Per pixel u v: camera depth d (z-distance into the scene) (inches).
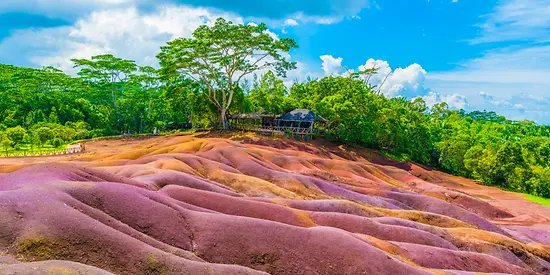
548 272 1337.4
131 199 863.1
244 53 3152.1
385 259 865.5
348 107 3294.8
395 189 2149.4
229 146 2231.8
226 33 2955.2
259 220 927.0
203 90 3444.9
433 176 3203.7
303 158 2393.0
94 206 797.9
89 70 4424.2
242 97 3521.2
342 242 890.7
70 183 834.8
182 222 872.9
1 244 585.6
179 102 3597.4
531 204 2519.7
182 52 3038.9
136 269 620.7
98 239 642.2
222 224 885.8
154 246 730.8
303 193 1690.5
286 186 1733.5
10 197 677.3
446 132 4242.1
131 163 1726.1
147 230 811.4
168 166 1582.2
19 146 2647.6
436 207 1863.9
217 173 1699.1
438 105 5664.4
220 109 3412.9
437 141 3998.5
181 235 831.7
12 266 472.7
